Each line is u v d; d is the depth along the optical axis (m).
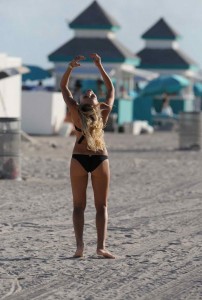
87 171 20.50
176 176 40.84
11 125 37.09
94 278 18.34
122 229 24.86
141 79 102.69
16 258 20.36
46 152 54.75
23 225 25.22
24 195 32.19
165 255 21.06
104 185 20.58
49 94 73.50
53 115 73.75
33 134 73.44
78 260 20.25
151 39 112.56
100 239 20.69
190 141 60.31
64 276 18.50
